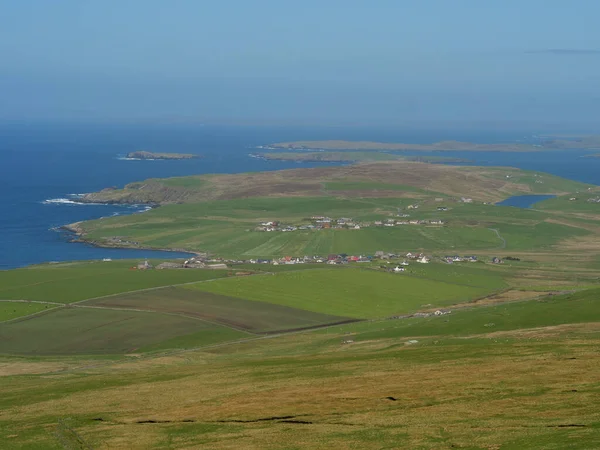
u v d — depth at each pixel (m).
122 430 67.00
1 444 65.19
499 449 53.12
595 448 50.69
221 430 64.38
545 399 65.06
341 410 67.44
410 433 58.91
